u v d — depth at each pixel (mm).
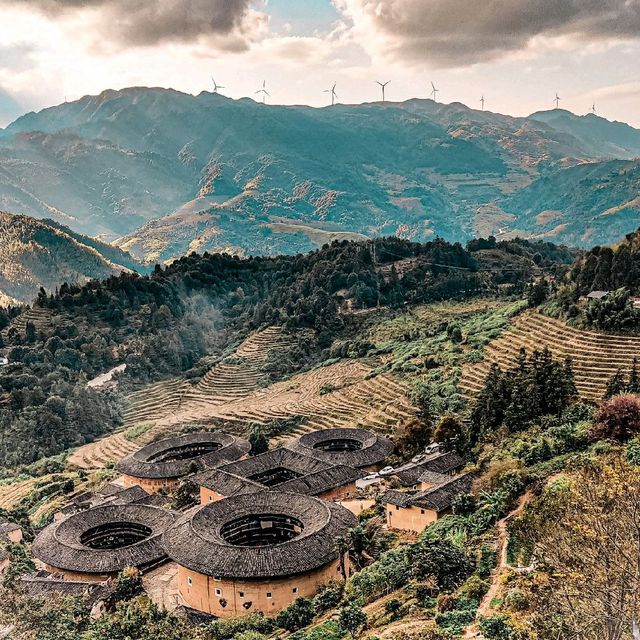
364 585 59031
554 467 70062
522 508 62781
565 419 89625
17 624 52469
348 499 97250
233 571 65875
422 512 75375
